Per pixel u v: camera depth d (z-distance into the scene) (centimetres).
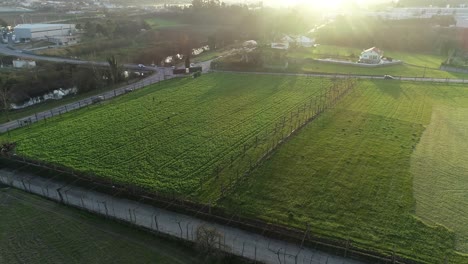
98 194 4300
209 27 18938
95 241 3525
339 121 6406
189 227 3694
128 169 4759
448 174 4678
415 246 3366
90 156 5134
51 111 7212
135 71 10412
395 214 3831
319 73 9969
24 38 14575
